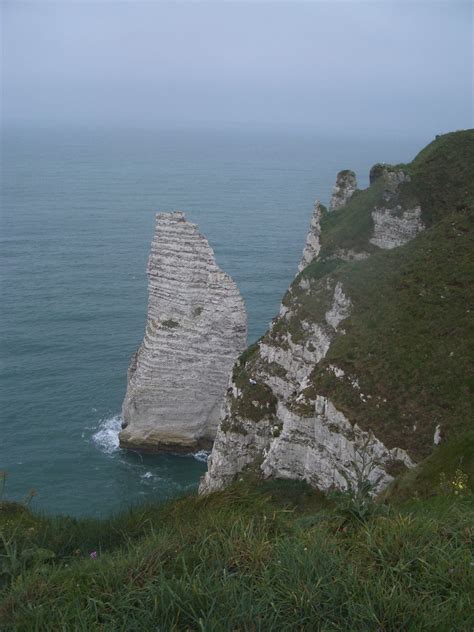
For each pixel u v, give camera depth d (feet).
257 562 33.42
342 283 137.90
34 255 430.20
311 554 32.86
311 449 107.86
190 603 30.01
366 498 41.39
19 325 288.71
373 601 29.43
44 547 49.65
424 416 94.99
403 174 183.01
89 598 31.07
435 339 106.83
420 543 33.73
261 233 522.06
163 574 32.40
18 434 198.18
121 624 29.78
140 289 357.00
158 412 199.31
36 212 594.65
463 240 130.62
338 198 223.92
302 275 171.83
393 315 116.88
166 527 44.45
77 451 192.85
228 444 148.05
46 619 30.89
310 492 105.50
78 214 596.29
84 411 214.69
